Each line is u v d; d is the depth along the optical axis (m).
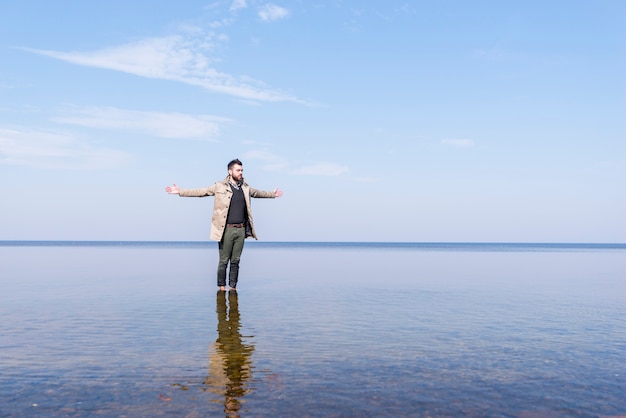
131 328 5.21
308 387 3.15
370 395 3.01
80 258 28.81
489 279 13.03
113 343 4.46
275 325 5.47
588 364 3.84
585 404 2.90
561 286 11.00
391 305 7.30
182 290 9.27
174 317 5.98
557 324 5.72
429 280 12.41
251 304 7.26
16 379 3.29
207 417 2.60
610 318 6.21
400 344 4.52
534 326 5.57
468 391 3.12
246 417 2.61
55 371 3.50
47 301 7.46
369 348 4.34
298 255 40.84
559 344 4.58
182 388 3.11
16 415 2.62
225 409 2.73
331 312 6.52
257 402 2.85
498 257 38.38
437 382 3.30
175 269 17.06
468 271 17.00
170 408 2.74
